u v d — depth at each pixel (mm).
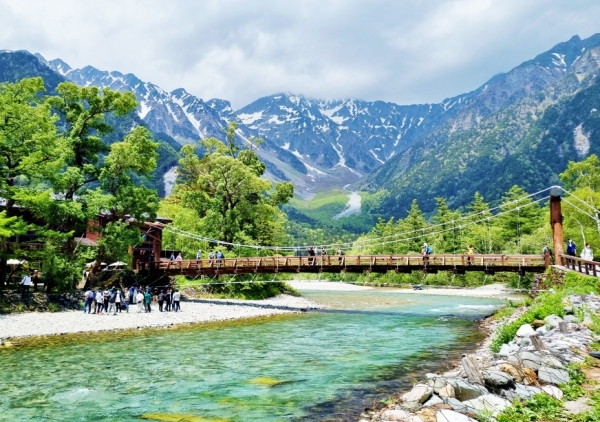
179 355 18859
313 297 54531
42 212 31031
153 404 12156
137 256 47188
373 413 11008
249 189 53781
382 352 19562
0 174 29922
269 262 41562
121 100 36469
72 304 32094
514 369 10109
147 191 36375
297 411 11414
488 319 30609
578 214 46188
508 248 73188
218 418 11000
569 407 8688
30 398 12680
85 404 12156
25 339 21969
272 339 23172
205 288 46000
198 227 55406
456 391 9289
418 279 75875
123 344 21281
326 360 17859
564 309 17578
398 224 109438
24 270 34219
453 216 94875
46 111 31234
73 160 36062
